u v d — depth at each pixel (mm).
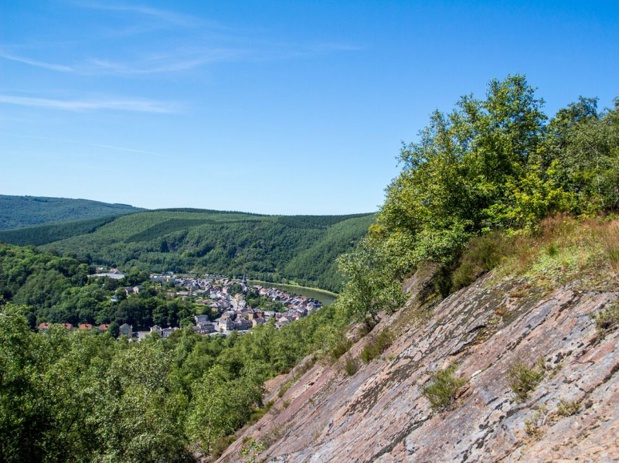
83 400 22359
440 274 14586
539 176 14648
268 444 15797
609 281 6777
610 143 17172
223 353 74312
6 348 20500
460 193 15031
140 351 45688
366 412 10078
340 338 23656
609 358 5086
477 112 17172
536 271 9078
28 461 19594
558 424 4766
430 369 8758
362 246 22234
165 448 27984
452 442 6059
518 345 6980
